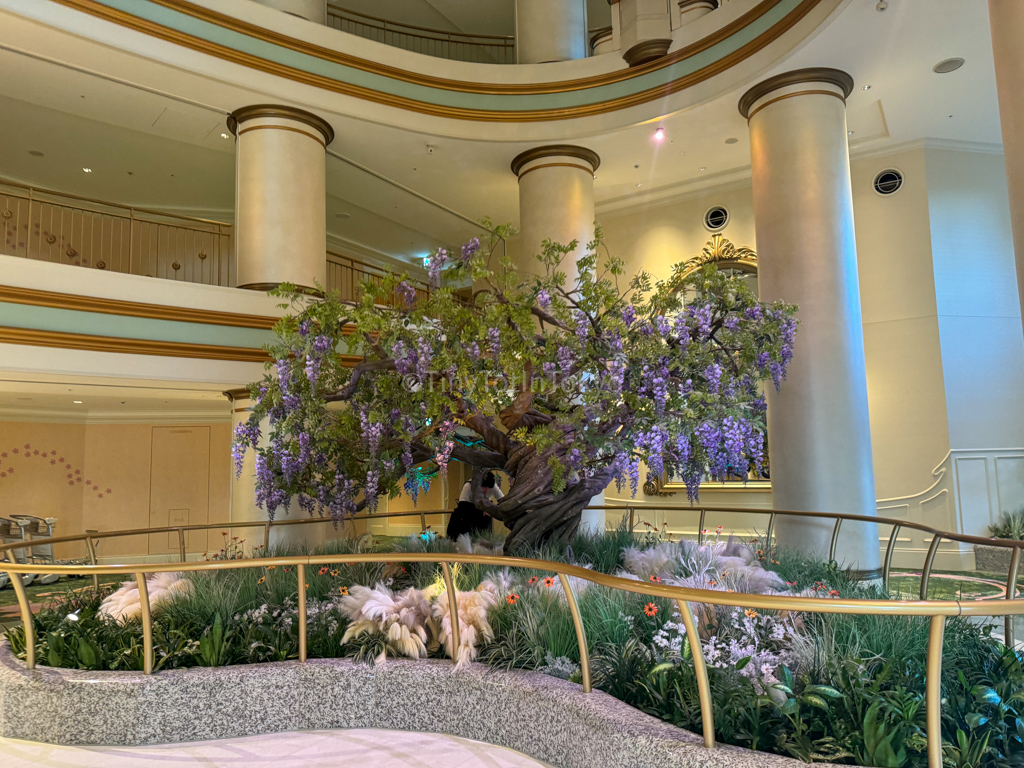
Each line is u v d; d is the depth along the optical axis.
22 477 14.15
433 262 6.26
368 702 4.44
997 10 5.56
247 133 10.27
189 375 9.06
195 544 14.85
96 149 12.85
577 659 4.31
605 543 7.25
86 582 11.48
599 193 13.56
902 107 10.27
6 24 8.38
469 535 7.55
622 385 6.02
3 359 7.87
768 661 3.90
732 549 7.15
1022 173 5.30
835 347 8.69
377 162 12.06
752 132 9.69
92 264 14.40
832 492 8.53
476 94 11.27
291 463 6.46
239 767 3.88
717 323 6.11
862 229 11.69
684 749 3.14
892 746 3.04
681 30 10.45
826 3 8.21
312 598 5.62
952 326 11.00
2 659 4.79
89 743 4.25
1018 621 6.42
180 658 4.67
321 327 6.40
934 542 5.58
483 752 4.00
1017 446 10.88
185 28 9.38
